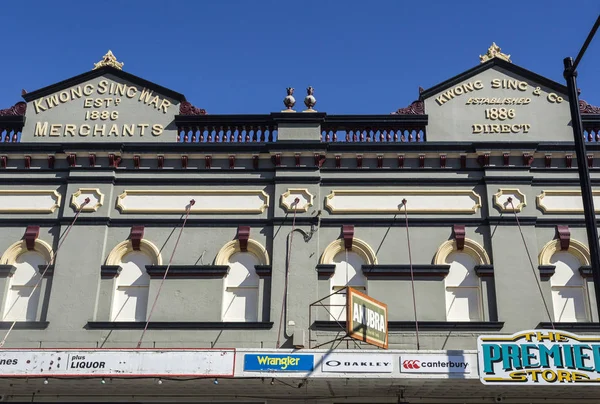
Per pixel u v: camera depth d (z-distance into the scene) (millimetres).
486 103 23031
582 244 21266
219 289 20938
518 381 16562
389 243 21359
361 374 16938
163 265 21203
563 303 20859
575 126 14148
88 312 20641
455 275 21156
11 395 20156
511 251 21031
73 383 18422
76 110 23438
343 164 22297
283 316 20391
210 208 21891
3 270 21297
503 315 20297
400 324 20250
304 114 22703
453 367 16922
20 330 20453
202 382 18125
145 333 20359
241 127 23203
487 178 21859
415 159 22297
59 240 21453
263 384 18234
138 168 22422
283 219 21547
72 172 22297
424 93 23094
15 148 22516
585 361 16641
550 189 21844
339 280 21141
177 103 23438
